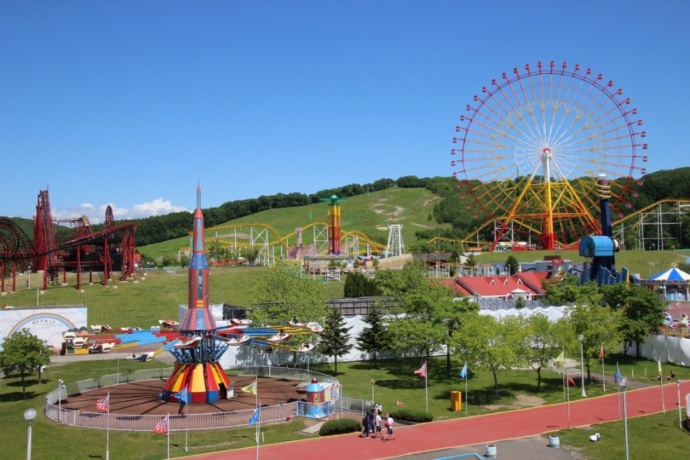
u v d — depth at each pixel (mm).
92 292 188625
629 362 112188
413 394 89375
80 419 70812
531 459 60094
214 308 137750
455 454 61469
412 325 98750
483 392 90750
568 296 136625
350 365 114000
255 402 80688
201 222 85625
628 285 120250
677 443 64062
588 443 64938
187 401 75938
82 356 118938
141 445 63781
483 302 151750
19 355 87062
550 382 97188
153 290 195500
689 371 102938
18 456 60750
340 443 64938
